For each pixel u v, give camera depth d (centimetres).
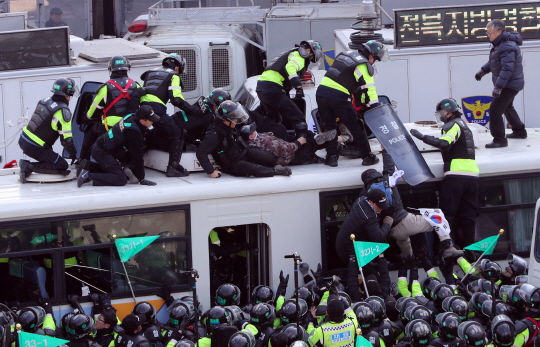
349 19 5184
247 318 2595
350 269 2742
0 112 4006
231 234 3028
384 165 2966
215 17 5381
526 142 3506
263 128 3250
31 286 2656
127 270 2725
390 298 2700
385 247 2688
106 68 4112
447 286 2645
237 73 5256
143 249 2736
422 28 4269
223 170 2998
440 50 4281
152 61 4197
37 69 4025
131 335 2275
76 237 2672
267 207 2850
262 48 5359
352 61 3003
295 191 2873
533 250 2777
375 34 4081
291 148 3059
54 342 2259
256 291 2636
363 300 2595
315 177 2895
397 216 2856
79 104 3272
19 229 2619
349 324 2295
